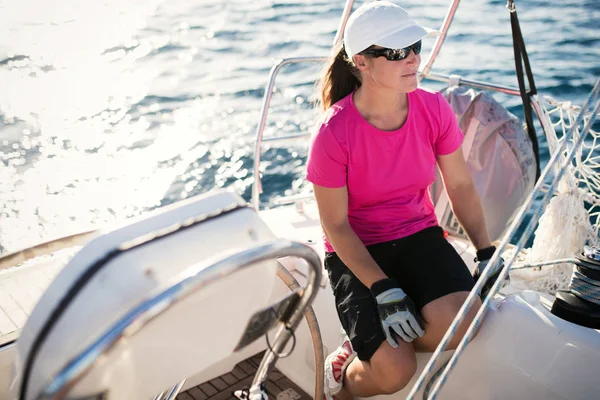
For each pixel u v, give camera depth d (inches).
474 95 103.2
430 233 79.5
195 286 39.4
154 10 540.4
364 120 75.7
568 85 282.7
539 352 68.4
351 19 76.2
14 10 546.9
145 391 49.1
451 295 71.9
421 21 413.7
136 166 243.4
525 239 56.9
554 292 85.3
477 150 99.8
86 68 389.4
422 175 79.0
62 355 41.6
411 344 72.2
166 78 362.6
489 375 71.7
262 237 48.1
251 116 292.4
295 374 97.5
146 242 43.3
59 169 237.8
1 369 76.4
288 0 542.0
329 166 76.2
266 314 51.6
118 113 307.7
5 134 276.4
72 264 43.9
